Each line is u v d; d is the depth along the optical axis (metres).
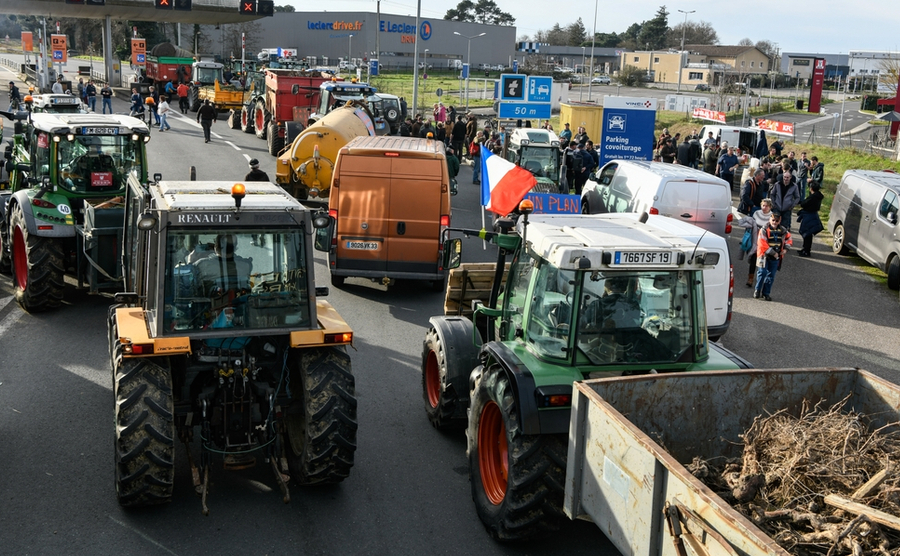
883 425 5.15
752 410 5.27
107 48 56.62
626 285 5.68
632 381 4.97
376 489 6.76
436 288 13.59
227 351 6.49
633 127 23.34
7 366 9.16
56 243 10.86
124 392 5.91
